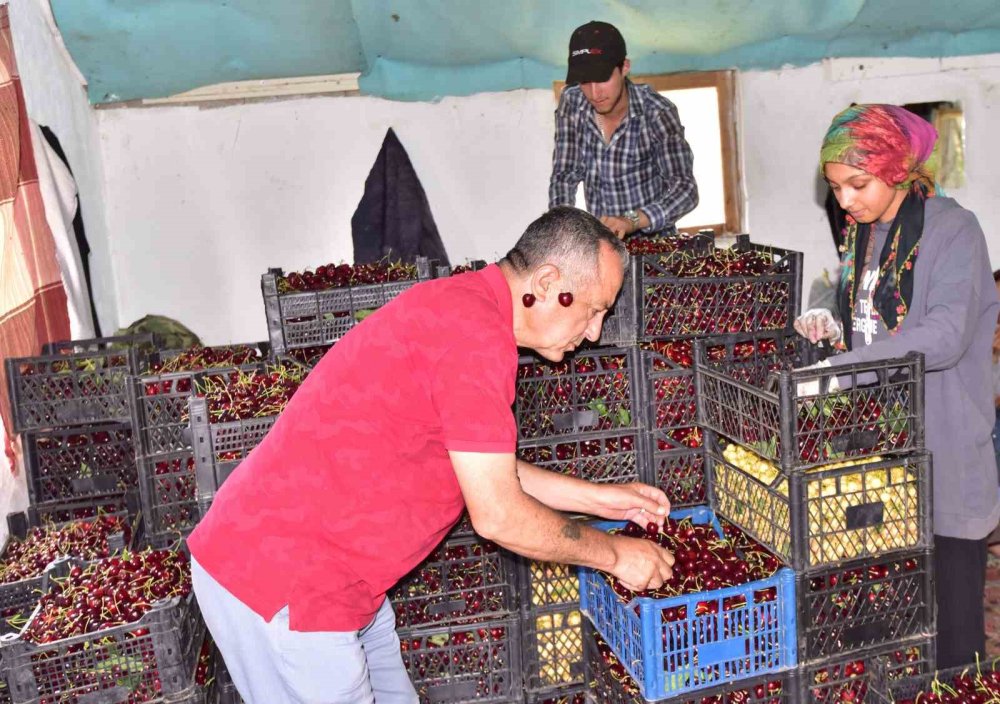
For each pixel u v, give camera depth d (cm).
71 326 432
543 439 287
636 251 327
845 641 244
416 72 595
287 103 598
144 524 303
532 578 293
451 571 293
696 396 282
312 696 204
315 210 614
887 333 256
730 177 645
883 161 236
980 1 574
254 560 201
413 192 610
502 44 573
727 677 238
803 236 654
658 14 554
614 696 264
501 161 625
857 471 234
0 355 347
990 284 246
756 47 607
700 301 295
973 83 644
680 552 248
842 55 621
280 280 331
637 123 429
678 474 295
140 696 241
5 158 367
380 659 241
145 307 606
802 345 309
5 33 389
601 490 244
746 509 263
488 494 189
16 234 377
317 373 206
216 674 272
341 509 199
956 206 246
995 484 255
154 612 238
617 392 293
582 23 555
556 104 620
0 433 354
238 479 211
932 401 250
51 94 498
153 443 294
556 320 199
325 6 519
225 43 543
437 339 190
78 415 319
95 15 501
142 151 588
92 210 558
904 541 242
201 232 605
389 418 195
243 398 295
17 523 335
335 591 202
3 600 281
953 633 259
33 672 234
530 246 199
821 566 237
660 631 229
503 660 295
